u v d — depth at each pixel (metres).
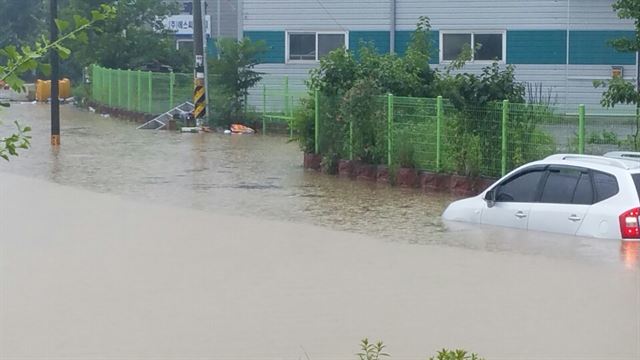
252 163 26.77
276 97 37.44
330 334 9.89
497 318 10.39
